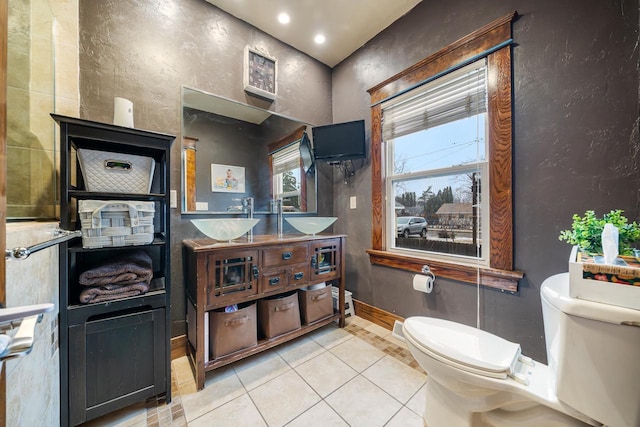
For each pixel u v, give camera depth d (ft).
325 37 7.45
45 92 4.23
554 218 4.33
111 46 5.04
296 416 4.05
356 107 8.02
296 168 7.93
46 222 3.60
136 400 4.00
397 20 6.81
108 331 3.81
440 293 5.94
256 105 7.07
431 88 6.17
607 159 3.84
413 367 5.29
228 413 4.11
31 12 4.03
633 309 2.15
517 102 4.74
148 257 4.92
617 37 3.76
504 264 4.89
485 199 5.31
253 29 6.98
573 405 2.46
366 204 7.77
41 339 2.88
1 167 1.44
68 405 3.51
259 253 5.42
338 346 6.10
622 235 2.85
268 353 5.79
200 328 4.66
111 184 4.03
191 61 5.98
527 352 4.64
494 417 3.08
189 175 5.96
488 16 5.11
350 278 8.23
